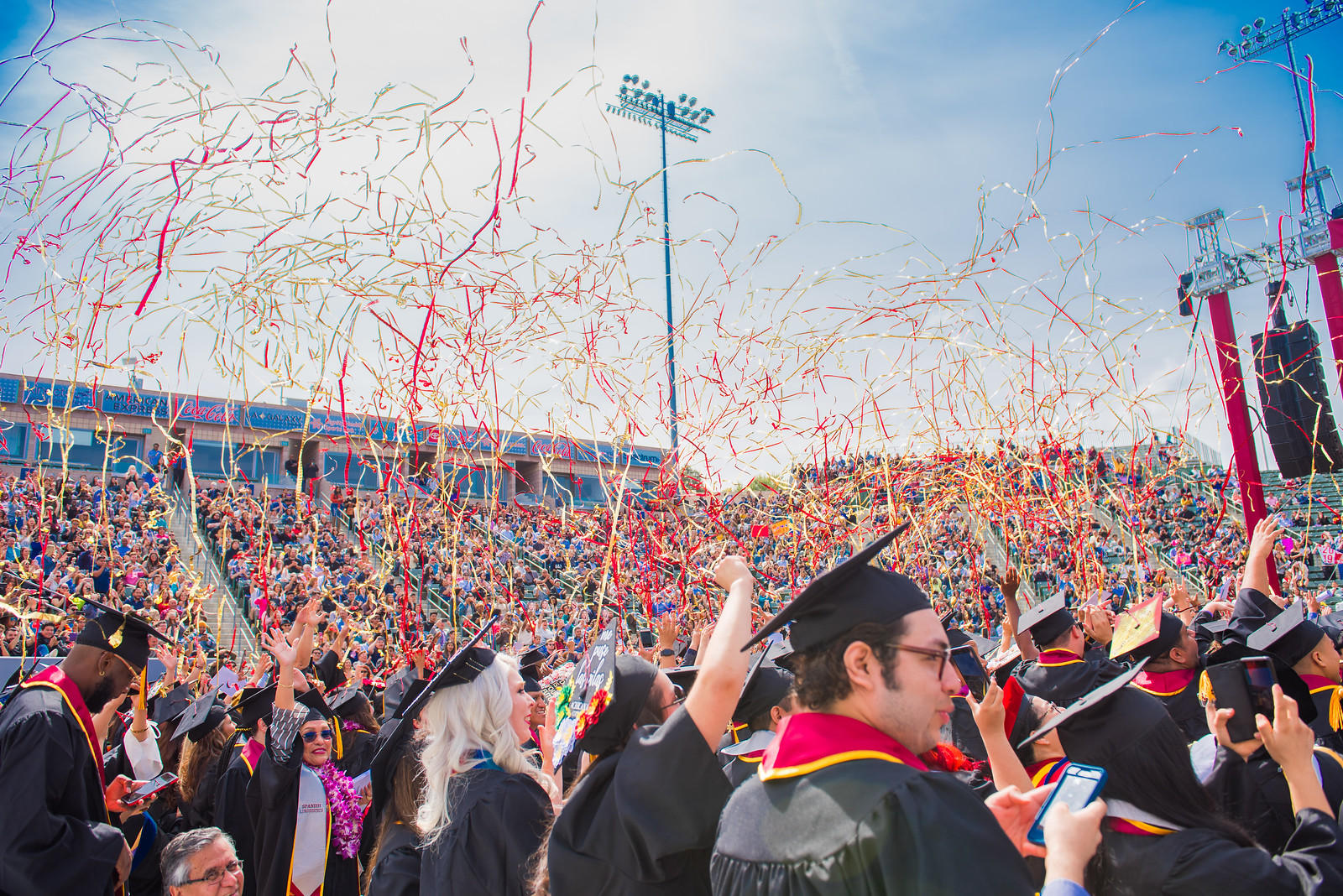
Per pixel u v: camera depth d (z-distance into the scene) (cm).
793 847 150
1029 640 446
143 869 443
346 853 477
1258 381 1034
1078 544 648
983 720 240
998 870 137
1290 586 1042
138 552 1216
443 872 264
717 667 200
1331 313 1024
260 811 462
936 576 793
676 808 189
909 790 145
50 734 324
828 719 168
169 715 595
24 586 916
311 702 507
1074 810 164
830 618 172
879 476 652
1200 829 221
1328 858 205
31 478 1403
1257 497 1113
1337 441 1022
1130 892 220
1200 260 1034
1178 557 1058
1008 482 643
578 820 213
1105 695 235
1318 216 991
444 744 286
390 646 800
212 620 1085
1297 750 225
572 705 265
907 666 163
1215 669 287
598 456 605
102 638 355
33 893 304
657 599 634
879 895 138
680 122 2259
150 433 1517
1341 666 388
